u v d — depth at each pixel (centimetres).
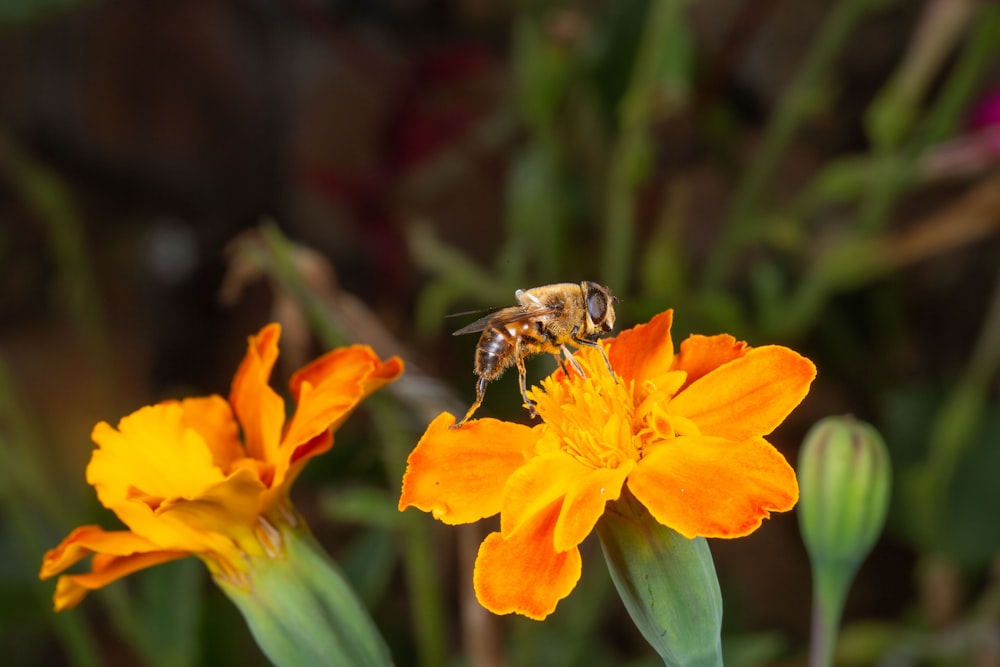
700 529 14
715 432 15
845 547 16
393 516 20
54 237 27
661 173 27
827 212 30
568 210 26
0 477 22
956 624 24
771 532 29
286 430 16
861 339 29
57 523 23
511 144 28
